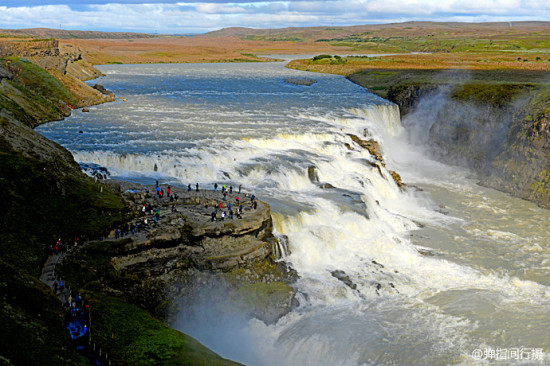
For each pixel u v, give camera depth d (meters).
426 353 40.53
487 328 43.97
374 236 59.38
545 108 81.00
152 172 68.75
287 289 47.00
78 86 121.31
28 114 90.69
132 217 50.44
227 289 46.28
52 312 35.28
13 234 43.12
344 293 48.81
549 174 76.19
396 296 49.25
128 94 137.38
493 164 86.38
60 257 43.12
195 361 35.25
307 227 57.09
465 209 73.62
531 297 49.47
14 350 29.94
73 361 31.69
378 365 39.69
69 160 62.12
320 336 42.59
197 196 57.53
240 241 50.28
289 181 69.31
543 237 63.72
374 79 167.88
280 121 99.56
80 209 49.50
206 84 168.50
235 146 78.44
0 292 33.81
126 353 34.66
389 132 117.38
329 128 93.88
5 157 51.09
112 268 43.88
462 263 56.50
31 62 114.06
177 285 45.34
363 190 70.38
